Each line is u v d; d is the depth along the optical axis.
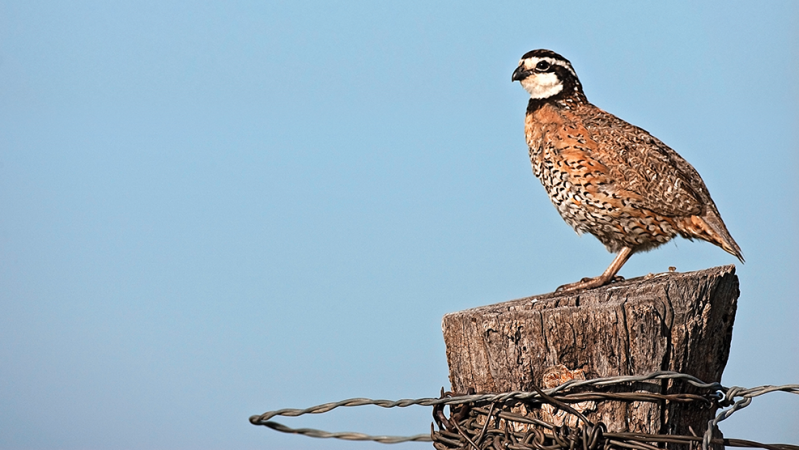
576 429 8.41
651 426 8.59
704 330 9.25
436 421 9.02
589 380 8.35
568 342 8.59
